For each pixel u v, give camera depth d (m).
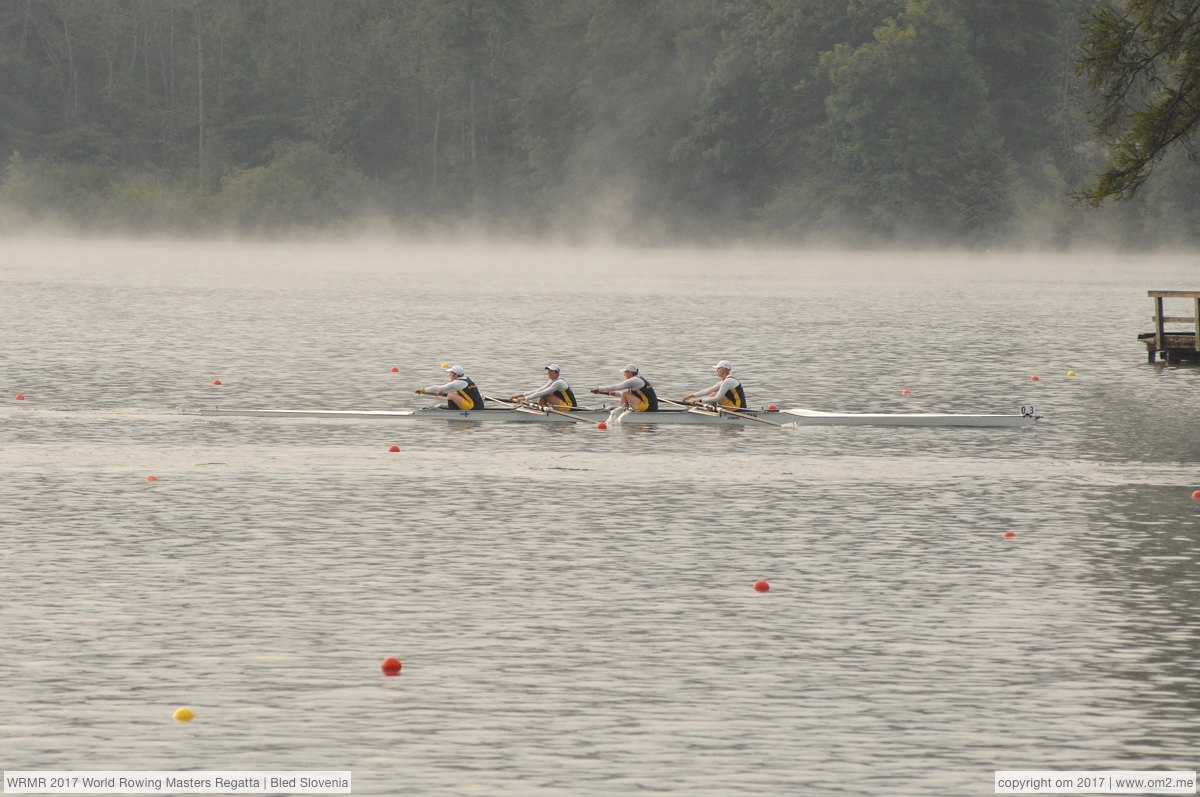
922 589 73.25
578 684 58.50
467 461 111.56
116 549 80.38
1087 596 71.75
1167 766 50.66
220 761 50.75
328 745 52.09
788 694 57.50
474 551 80.88
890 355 198.75
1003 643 64.00
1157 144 199.62
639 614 68.50
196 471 106.12
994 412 141.75
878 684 58.69
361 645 63.22
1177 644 63.69
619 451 116.94
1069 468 109.69
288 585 72.94
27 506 92.19
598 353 198.25
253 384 160.62
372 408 143.50
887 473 107.31
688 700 56.78
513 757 51.19
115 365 177.50
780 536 85.38
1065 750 52.00
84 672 59.28
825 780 49.50
